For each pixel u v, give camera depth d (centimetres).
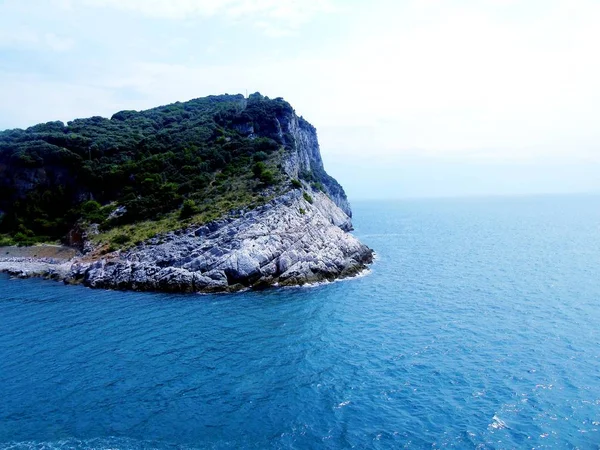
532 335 4341
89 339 4250
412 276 7081
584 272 7388
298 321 4781
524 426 2806
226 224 6825
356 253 7706
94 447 2630
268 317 4912
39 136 10338
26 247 8288
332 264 6844
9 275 7188
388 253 9600
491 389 3272
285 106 11950
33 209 9269
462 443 2644
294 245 6662
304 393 3231
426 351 3966
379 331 4484
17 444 2652
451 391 3247
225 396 3191
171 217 7775
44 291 6128
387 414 2952
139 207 8219
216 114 11812
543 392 3219
